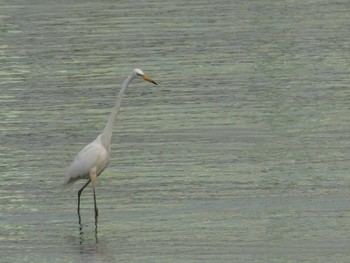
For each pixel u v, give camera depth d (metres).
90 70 27.50
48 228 16.28
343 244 15.23
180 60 28.36
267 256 14.81
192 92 25.00
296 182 18.17
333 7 36.25
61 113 23.36
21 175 18.97
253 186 18.00
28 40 31.41
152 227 16.17
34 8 37.00
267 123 22.17
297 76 26.34
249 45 30.06
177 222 16.36
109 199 17.59
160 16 34.91
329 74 26.47
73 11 36.19
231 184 18.16
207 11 35.78
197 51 29.36
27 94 25.14
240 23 33.44
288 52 29.05
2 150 20.59
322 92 24.70
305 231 15.81
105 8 36.75
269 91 24.89
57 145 20.91
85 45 30.50
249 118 22.64
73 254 15.13
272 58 28.34
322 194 17.50
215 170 18.98
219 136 21.28
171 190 17.94
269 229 15.92
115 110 16.86
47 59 28.89
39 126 22.36
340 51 28.95
